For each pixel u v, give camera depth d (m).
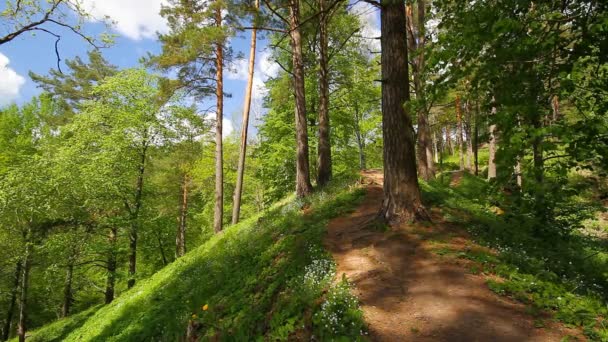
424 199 10.72
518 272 6.62
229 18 16.59
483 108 4.90
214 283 10.12
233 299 8.20
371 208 11.23
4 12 7.75
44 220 21.02
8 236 20.62
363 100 24.78
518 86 4.49
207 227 38.44
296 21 15.22
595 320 5.12
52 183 19.72
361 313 5.56
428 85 5.23
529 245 8.41
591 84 4.30
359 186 13.70
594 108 4.39
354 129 27.83
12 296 24.77
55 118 30.91
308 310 6.05
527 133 3.89
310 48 20.73
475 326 5.19
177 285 13.20
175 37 18.31
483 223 9.30
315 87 22.94
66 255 21.31
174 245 31.25
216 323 7.45
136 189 23.67
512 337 4.90
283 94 19.50
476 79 4.79
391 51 9.02
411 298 6.02
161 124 23.64
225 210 38.88
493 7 4.37
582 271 7.56
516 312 5.46
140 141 22.86
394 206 8.95
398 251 7.63
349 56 23.16
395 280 6.62
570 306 5.51
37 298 30.47
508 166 4.19
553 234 9.23
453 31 4.80
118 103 23.11
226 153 37.53
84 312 21.59
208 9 16.95
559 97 4.43
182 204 32.03
